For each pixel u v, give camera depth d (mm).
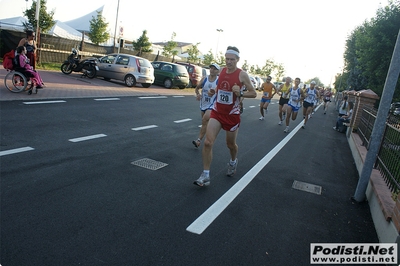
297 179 5926
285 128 12328
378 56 17797
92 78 18703
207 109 7027
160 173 5184
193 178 5180
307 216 4332
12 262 2623
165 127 8898
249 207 4348
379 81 18391
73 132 6887
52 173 4531
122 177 4777
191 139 7887
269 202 4625
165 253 3025
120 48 27562
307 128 13633
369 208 4910
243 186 5137
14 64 9992
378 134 4871
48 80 14617
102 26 30141
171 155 6281
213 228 3627
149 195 4281
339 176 6598
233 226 3746
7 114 7488
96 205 3793
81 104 10234
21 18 25062
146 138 7355
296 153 8172
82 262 2742
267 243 3480
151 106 12336
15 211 3400
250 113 16047
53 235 3072
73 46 23125
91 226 3322
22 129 6480
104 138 6801
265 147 8344
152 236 3287
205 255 3084
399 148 4820
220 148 7473
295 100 11305
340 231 4035
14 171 4402
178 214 3854
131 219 3578
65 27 27266
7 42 19562
